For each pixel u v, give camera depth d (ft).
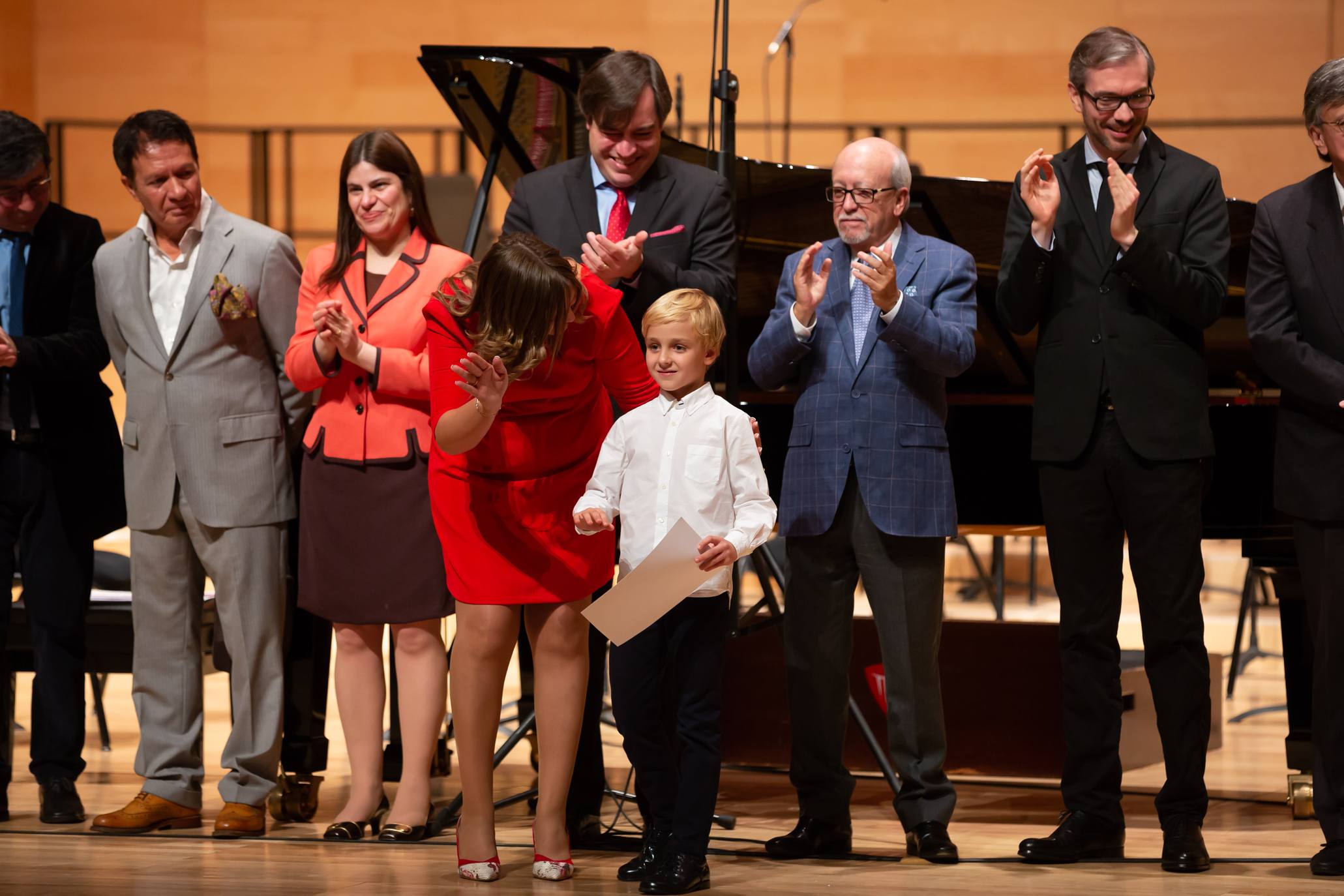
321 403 31.55
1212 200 28.68
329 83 104.37
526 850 30.30
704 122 99.66
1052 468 29.04
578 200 31.53
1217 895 25.85
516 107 34.06
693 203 31.14
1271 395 37.68
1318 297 27.86
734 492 26.94
